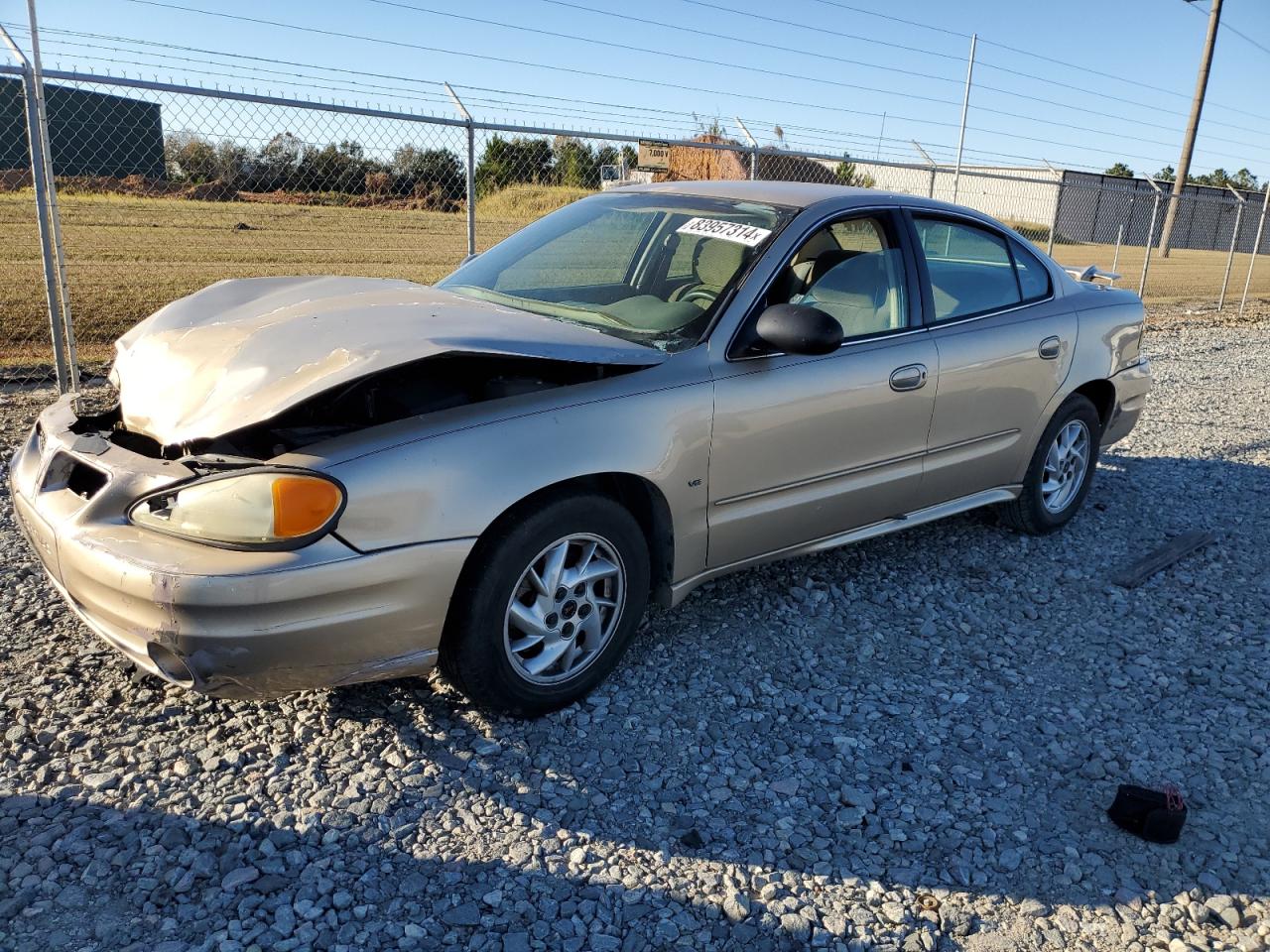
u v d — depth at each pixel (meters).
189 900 2.33
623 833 2.66
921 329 4.09
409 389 2.96
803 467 3.67
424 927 2.29
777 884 2.50
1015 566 4.66
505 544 2.89
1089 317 4.89
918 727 3.26
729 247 3.69
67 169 8.25
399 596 2.70
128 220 15.54
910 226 4.16
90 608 2.75
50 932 2.21
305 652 2.62
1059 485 5.00
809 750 3.09
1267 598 4.45
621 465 3.08
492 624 2.92
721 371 3.37
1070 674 3.67
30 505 2.97
